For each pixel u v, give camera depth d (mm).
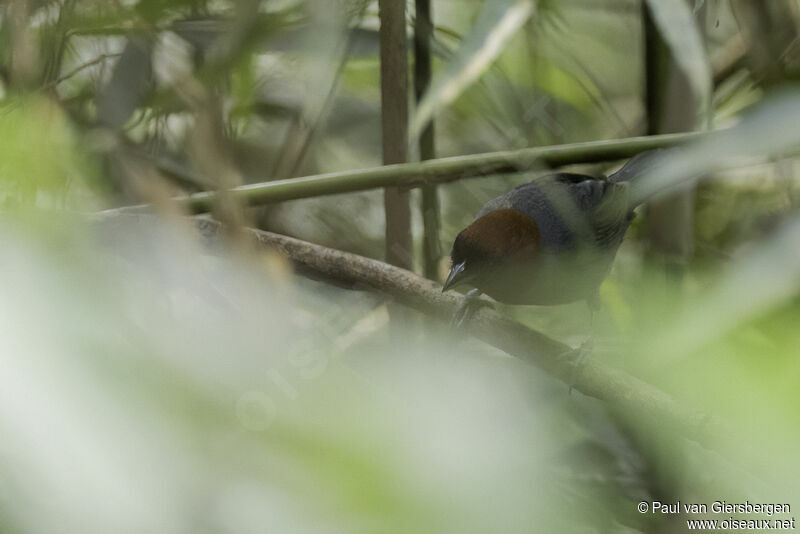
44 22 3451
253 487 1570
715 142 3846
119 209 3666
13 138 2779
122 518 1462
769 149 3680
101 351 1662
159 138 4602
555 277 6746
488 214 6887
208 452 1594
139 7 3641
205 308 2428
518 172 5250
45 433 1497
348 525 1568
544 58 5855
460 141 7820
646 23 6469
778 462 2275
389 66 5266
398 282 5395
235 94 4363
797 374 2389
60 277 1872
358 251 8398
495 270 6746
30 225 2037
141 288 2283
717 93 7551
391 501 1605
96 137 3887
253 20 3184
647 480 4273
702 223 6855
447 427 1854
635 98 7855
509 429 2186
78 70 4020
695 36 4562
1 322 1656
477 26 4969
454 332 5207
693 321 2773
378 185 5266
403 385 2168
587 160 5168
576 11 8000
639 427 4141
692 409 3020
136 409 1582
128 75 4254
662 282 4051
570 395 4941
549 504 1872
